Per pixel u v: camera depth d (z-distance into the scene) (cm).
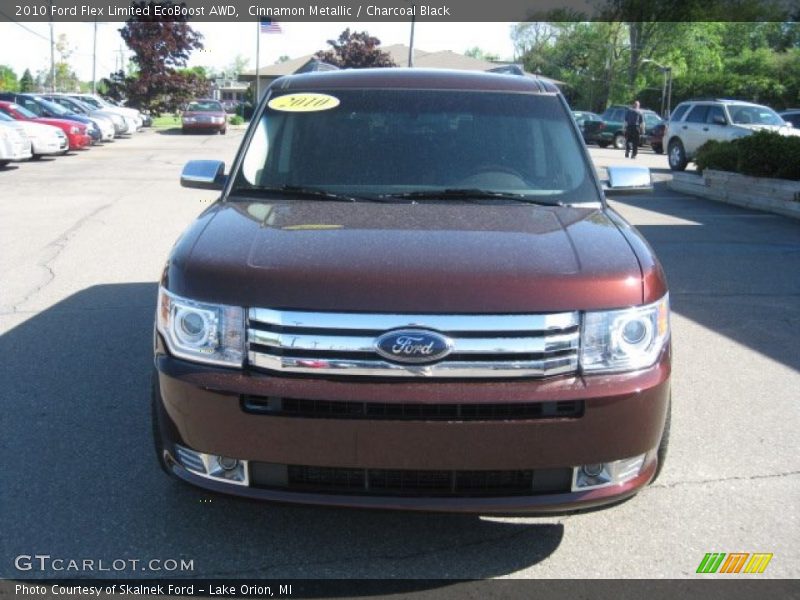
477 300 294
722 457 432
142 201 1406
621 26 6322
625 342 304
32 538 343
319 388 292
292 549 340
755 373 568
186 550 337
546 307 296
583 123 3606
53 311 694
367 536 351
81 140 2541
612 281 306
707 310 733
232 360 302
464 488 302
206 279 310
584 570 329
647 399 303
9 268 862
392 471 299
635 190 464
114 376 535
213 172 477
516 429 291
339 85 472
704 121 2105
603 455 300
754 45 6731
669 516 371
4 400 491
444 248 322
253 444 298
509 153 432
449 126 444
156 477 397
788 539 353
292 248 321
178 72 5178
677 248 1026
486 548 344
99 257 923
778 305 752
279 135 443
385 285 296
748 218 1300
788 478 409
